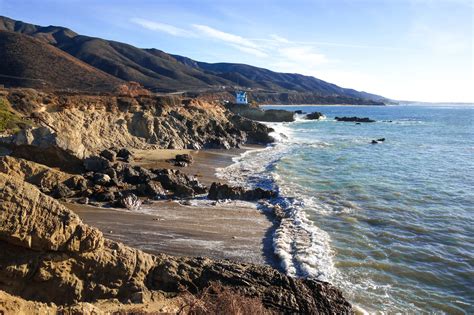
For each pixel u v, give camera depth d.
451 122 99.81
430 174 30.50
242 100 100.38
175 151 40.44
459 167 34.03
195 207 20.64
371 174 30.09
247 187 25.62
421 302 11.73
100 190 22.23
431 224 18.45
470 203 22.14
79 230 9.05
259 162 36.09
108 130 40.34
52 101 40.03
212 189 22.80
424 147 48.88
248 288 10.24
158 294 9.71
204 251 14.66
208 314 8.31
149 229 16.81
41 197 8.70
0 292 6.86
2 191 8.23
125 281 9.60
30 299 8.44
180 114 48.53
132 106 45.34
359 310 11.05
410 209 20.72
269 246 15.42
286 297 10.36
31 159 25.86
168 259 10.70
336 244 15.65
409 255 14.89
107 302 8.98
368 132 70.25
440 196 23.56
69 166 26.06
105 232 16.16
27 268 8.47
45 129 26.44
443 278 13.25
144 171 25.77
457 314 11.27
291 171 30.70
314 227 17.50
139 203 20.86
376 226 17.98
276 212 19.52
